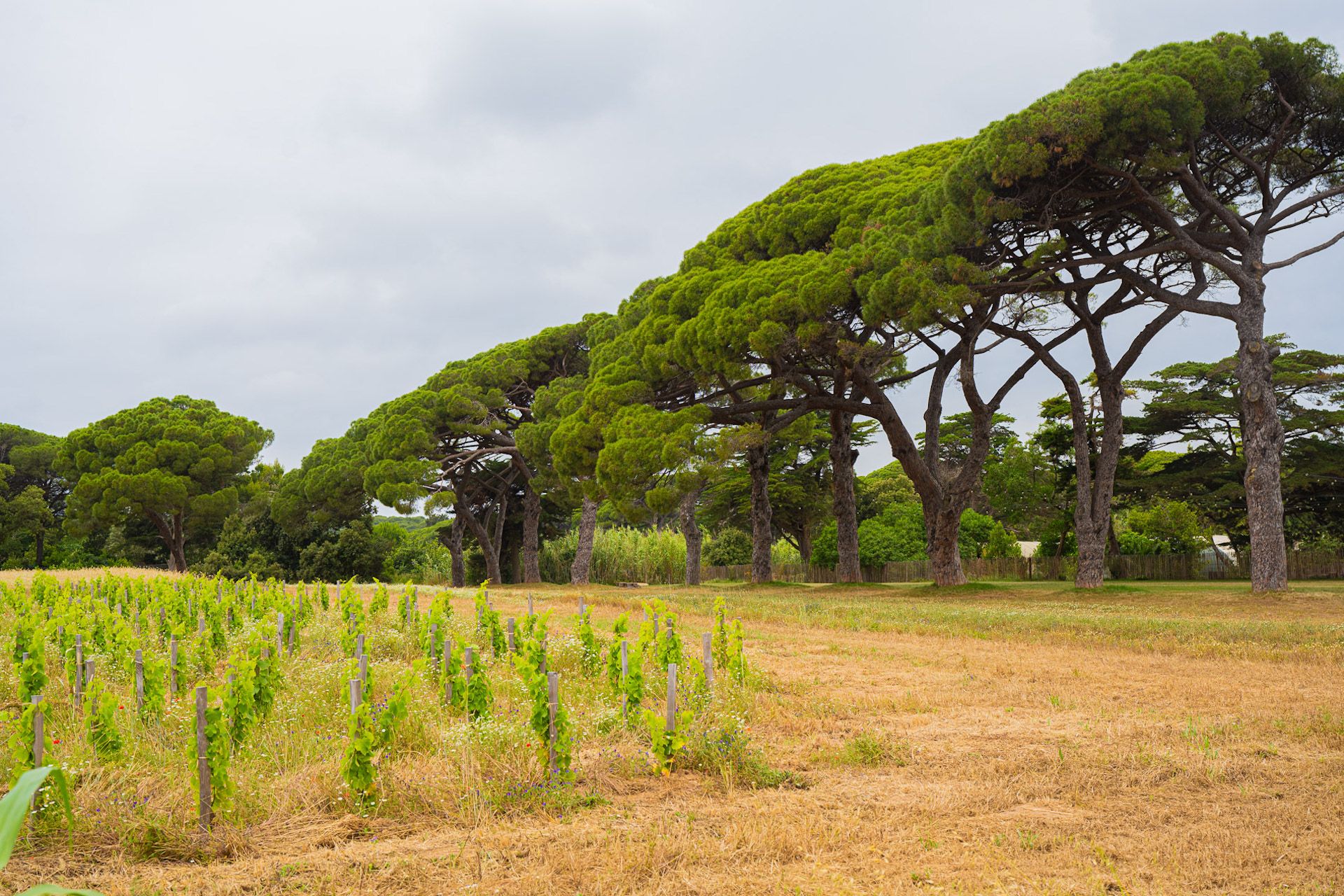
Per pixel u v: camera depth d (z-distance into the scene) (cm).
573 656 1409
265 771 807
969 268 2477
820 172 3600
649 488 3275
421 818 696
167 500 5384
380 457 4869
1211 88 2231
